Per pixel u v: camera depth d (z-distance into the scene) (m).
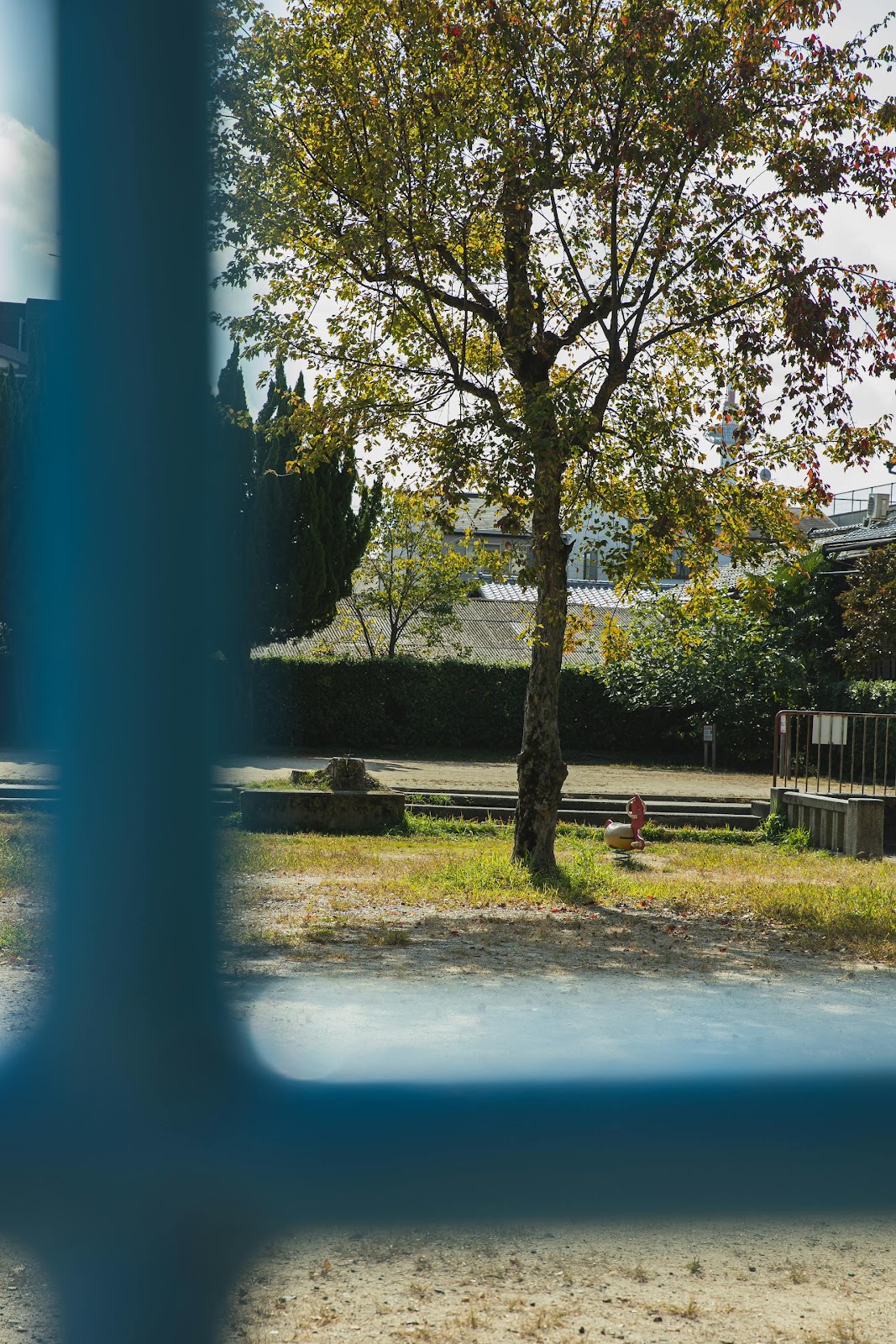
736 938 8.52
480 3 10.37
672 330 11.52
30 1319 2.68
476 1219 3.12
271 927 8.02
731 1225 3.55
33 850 10.55
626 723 32.19
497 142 10.38
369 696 30.42
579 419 9.52
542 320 11.80
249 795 16.02
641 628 30.53
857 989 6.69
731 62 10.34
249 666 27.39
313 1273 3.08
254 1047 4.42
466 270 11.82
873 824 15.43
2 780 17.88
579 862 12.58
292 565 27.23
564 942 8.05
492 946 7.79
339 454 12.37
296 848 13.58
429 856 13.38
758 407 10.75
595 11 10.51
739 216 10.71
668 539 11.23
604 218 11.64
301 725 29.98
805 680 29.58
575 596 40.66
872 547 29.66
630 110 10.38
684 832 17.58
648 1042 5.04
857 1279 3.22
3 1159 2.92
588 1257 3.29
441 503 11.84
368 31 10.54
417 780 21.66
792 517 12.34
